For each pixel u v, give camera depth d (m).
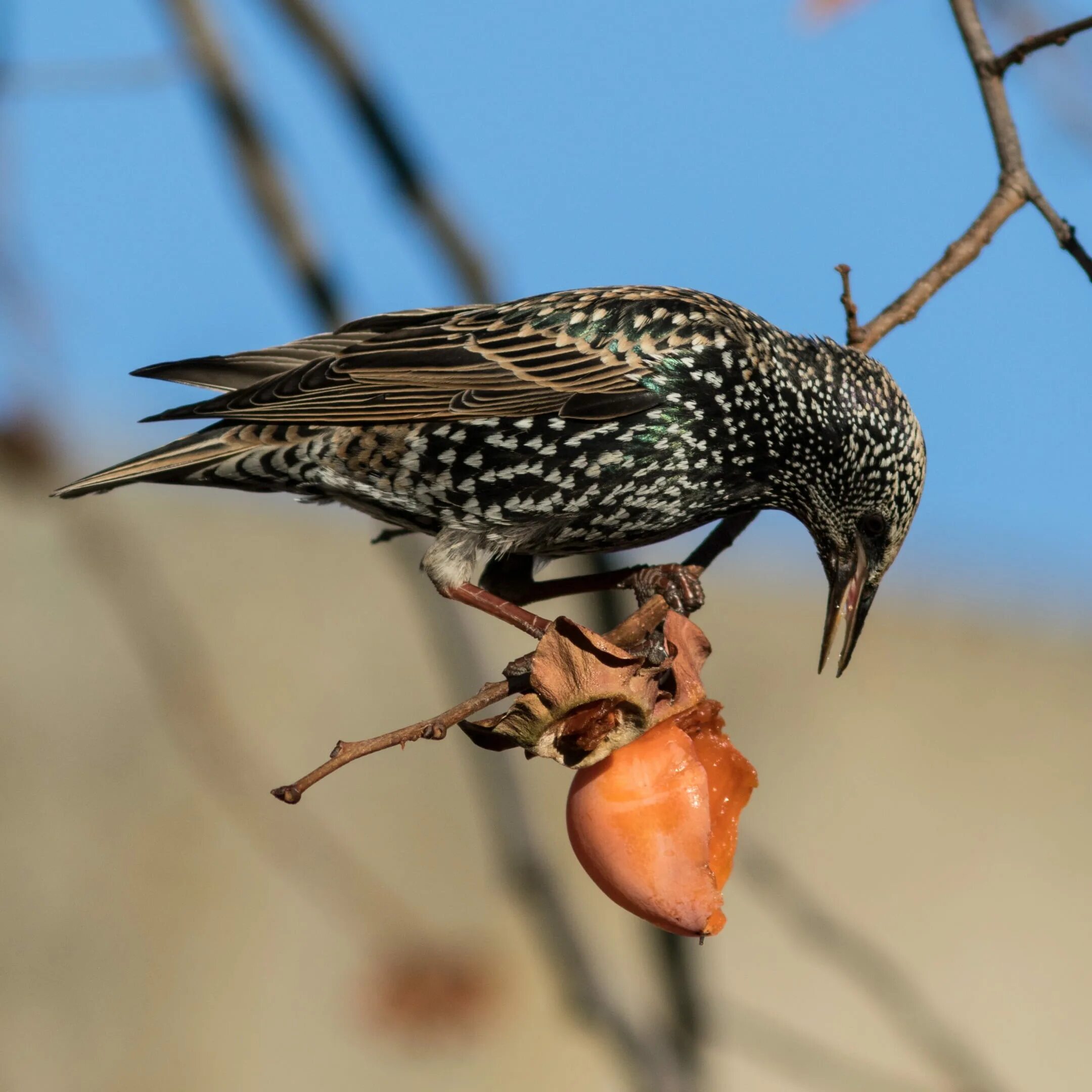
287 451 6.30
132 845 18.48
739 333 6.34
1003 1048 18.84
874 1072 13.56
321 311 5.77
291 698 20.91
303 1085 16.12
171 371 6.29
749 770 4.39
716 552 6.35
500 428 6.25
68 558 22.17
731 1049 14.12
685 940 5.04
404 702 21.20
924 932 20.11
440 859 18.52
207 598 22.11
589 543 6.50
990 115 5.46
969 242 5.55
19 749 19.12
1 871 18.02
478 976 6.97
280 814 10.12
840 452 6.31
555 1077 15.26
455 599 6.18
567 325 6.37
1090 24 5.15
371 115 5.62
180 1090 16.23
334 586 22.97
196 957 17.48
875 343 5.56
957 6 5.44
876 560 6.46
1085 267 5.35
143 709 20.16
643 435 6.29
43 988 17.08
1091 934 20.08
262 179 5.67
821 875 20.66
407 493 6.34
